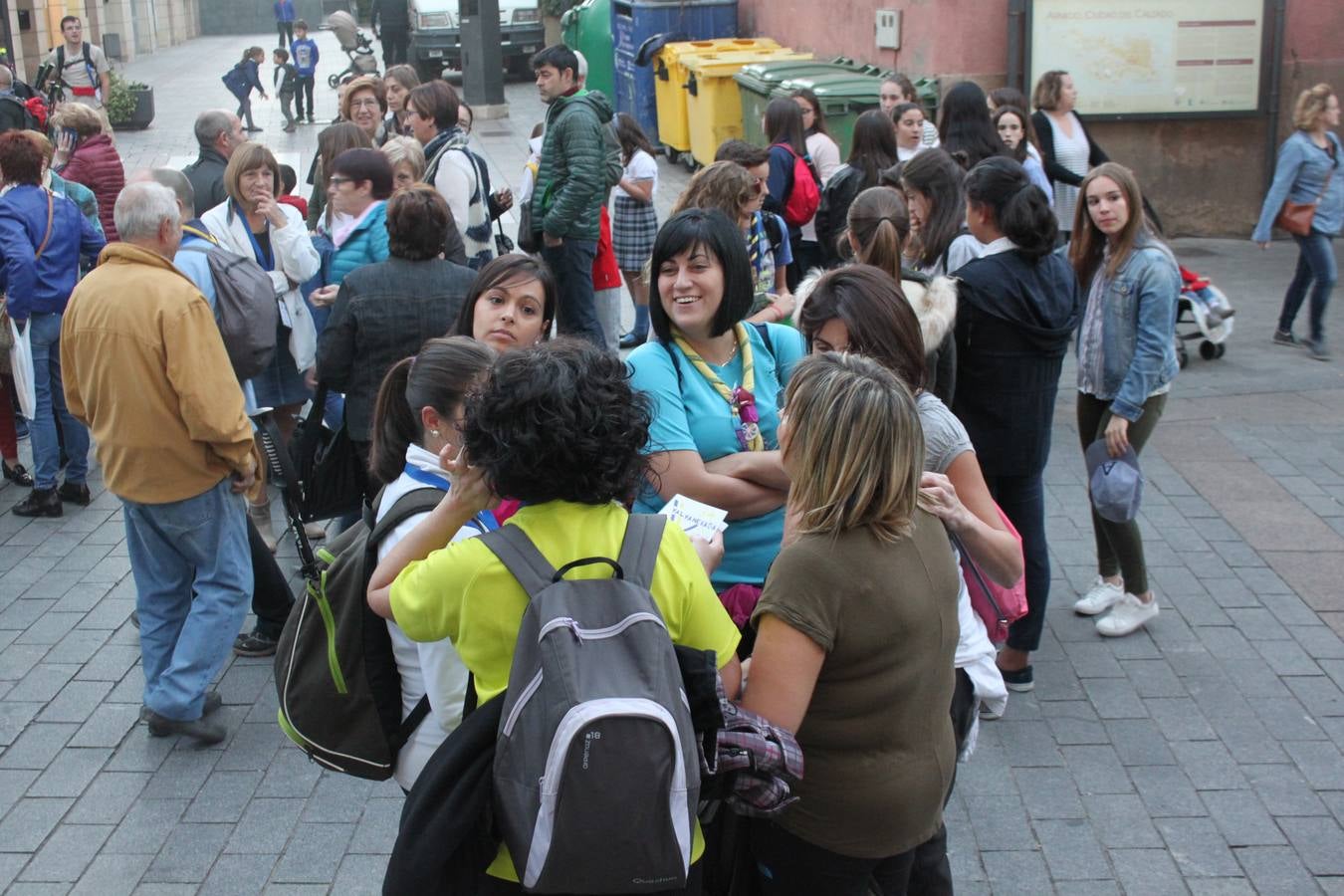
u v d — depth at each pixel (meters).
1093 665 5.47
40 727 5.17
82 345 4.68
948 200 5.47
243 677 5.56
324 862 4.35
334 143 7.41
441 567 2.55
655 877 2.35
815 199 8.45
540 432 2.49
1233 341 9.98
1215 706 5.14
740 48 16.27
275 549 6.83
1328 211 9.32
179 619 5.10
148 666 5.09
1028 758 4.84
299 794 4.73
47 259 7.07
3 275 7.07
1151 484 7.34
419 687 3.11
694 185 5.65
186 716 4.98
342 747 3.17
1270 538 6.61
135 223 4.66
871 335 3.44
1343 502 7.00
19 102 12.16
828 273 3.55
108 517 7.36
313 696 3.15
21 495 7.67
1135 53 12.66
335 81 25.00
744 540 3.54
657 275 3.59
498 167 16.91
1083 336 5.57
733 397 3.61
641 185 9.84
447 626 2.57
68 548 6.93
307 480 4.94
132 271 4.68
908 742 2.82
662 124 17.41
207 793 4.73
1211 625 5.76
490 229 8.05
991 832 4.42
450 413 3.13
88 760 4.95
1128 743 4.92
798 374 2.81
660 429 3.49
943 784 2.90
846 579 2.70
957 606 2.91
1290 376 9.13
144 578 5.05
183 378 4.60
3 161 7.02
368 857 4.38
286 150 19.58
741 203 5.65
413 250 5.41
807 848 2.85
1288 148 9.26
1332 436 7.96
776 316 5.58
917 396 3.59
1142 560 5.68
